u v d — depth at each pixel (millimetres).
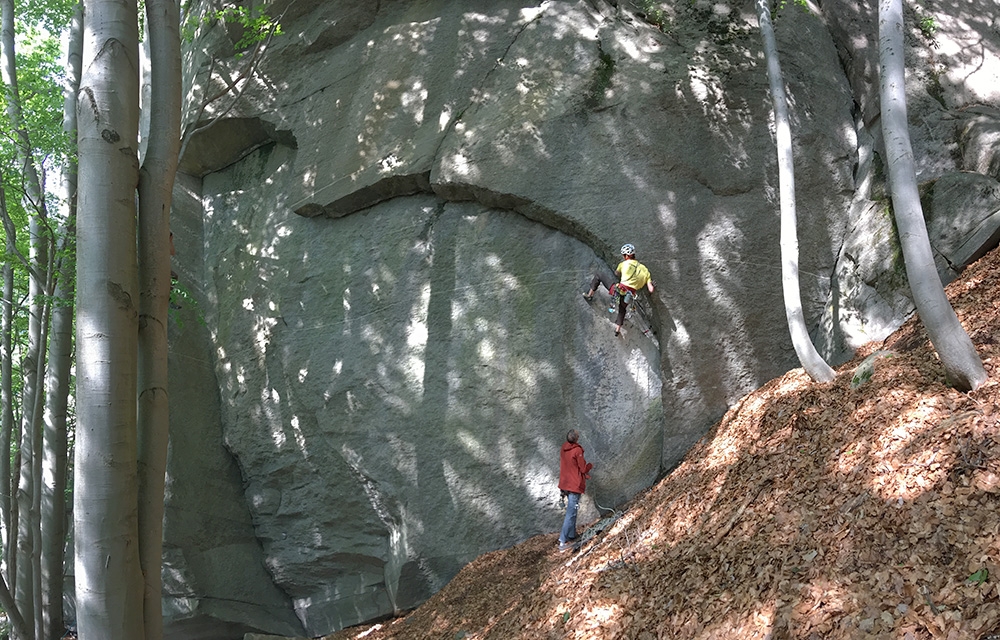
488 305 12023
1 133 10977
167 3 7805
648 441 11117
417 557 11648
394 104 13055
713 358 11016
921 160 11234
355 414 12523
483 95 12531
